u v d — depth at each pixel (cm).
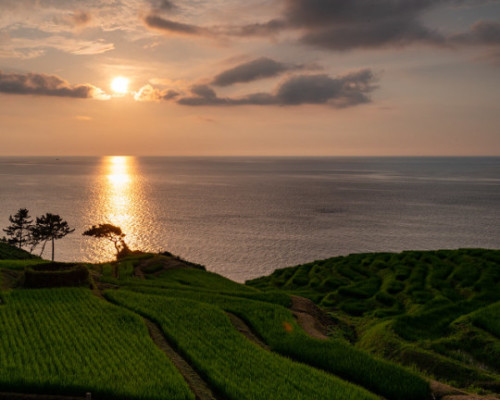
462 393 2383
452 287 4950
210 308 3806
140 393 2172
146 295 4188
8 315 3288
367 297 5084
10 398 2120
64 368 2422
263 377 2506
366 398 2291
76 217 18688
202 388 2366
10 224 16350
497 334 3272
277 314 3775
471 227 17025
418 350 3050
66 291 4038
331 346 3047
